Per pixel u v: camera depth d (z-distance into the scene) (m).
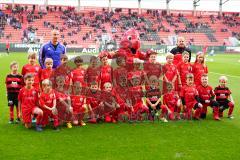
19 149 8.62
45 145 8.96
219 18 75.19
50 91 10.66
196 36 69.88
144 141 9.38
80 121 11.18
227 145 9.09
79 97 11.17
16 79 11.51
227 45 68.69
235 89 19.50
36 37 62.22
